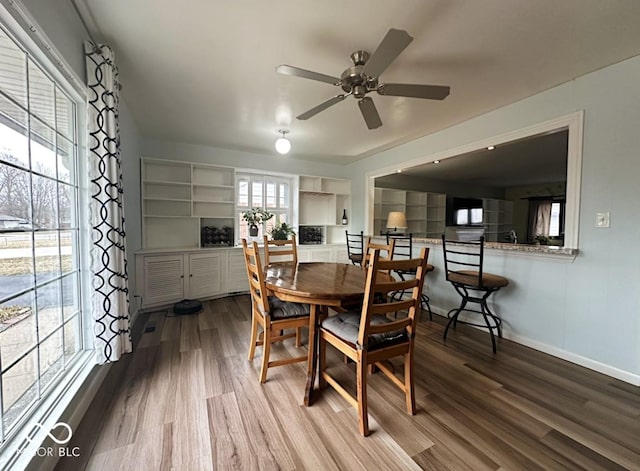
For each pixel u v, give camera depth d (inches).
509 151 170.4
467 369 84.0
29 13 45.2
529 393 72.2
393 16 62.2
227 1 58.1
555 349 93.5
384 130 136.0
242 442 54.7
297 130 136.2
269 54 76.5
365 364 57.9
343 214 213.2
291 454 52.1
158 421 59.9
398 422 61.0
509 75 86.4
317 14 61.7
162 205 155.3
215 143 159.2
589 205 85.6
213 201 163.2
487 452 53.1
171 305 141.6
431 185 263.1
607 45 72.0
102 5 59.7
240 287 164.7
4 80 45.9
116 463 49.2
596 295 84.7
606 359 82.7
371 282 56.2
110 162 75.0
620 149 79.6
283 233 174.4
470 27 65.6
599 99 83.2
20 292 49.9
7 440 44.6
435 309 138.3
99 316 74.2
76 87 65.9
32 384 53.1
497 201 303.0
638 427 60.4
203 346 97.0
